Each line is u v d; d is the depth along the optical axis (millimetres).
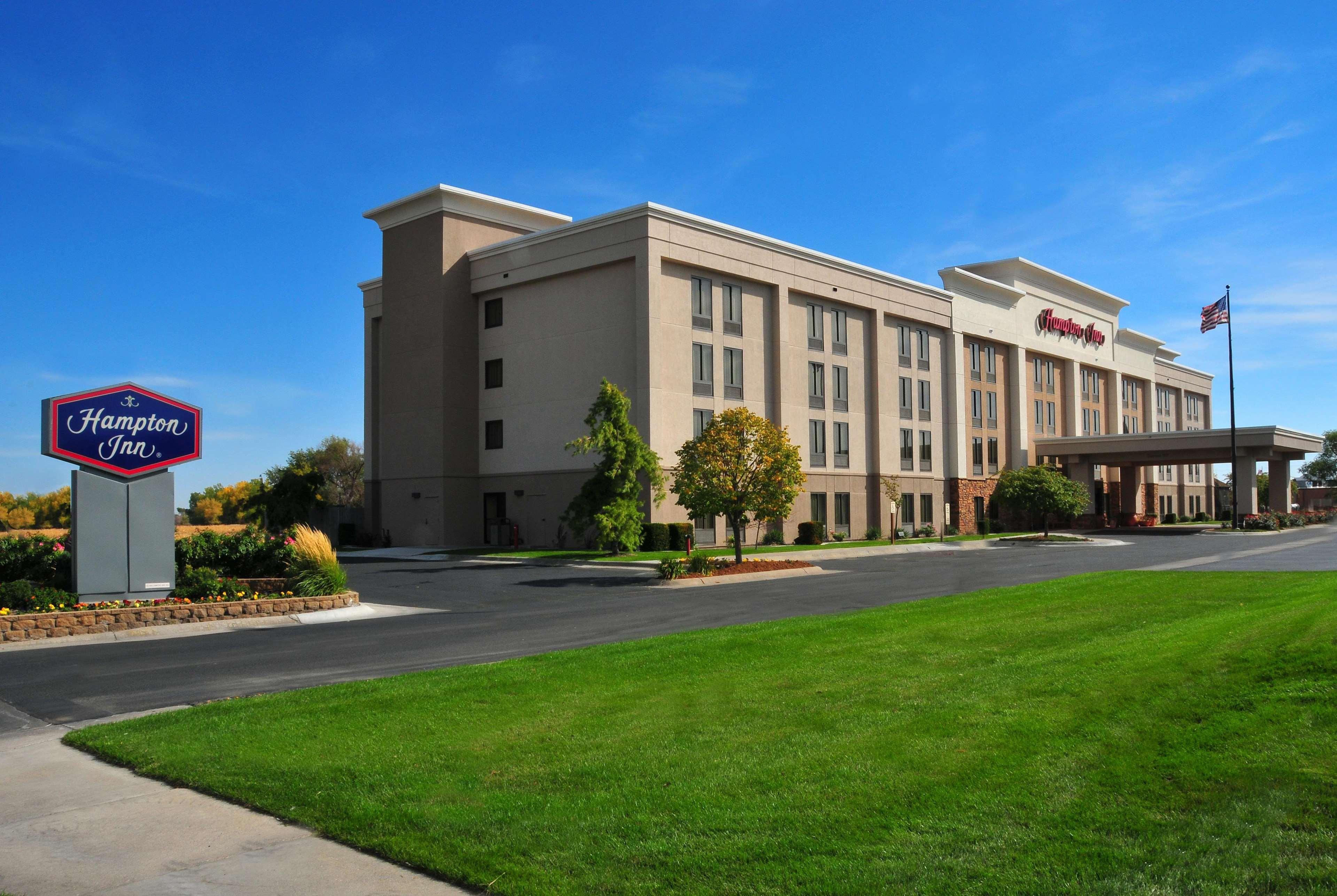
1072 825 5277
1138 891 4516
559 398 40719
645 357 37375
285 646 14680
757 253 42031
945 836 5266
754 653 11469
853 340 47656
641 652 11883
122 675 12234
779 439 29344
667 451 37906
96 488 18078
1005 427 60062
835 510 45844
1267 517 56469
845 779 6301
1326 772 5504
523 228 46375
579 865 5207
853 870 4934
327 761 7391
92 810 6590
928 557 36469
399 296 44906
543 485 41156
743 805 5965
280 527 48469
